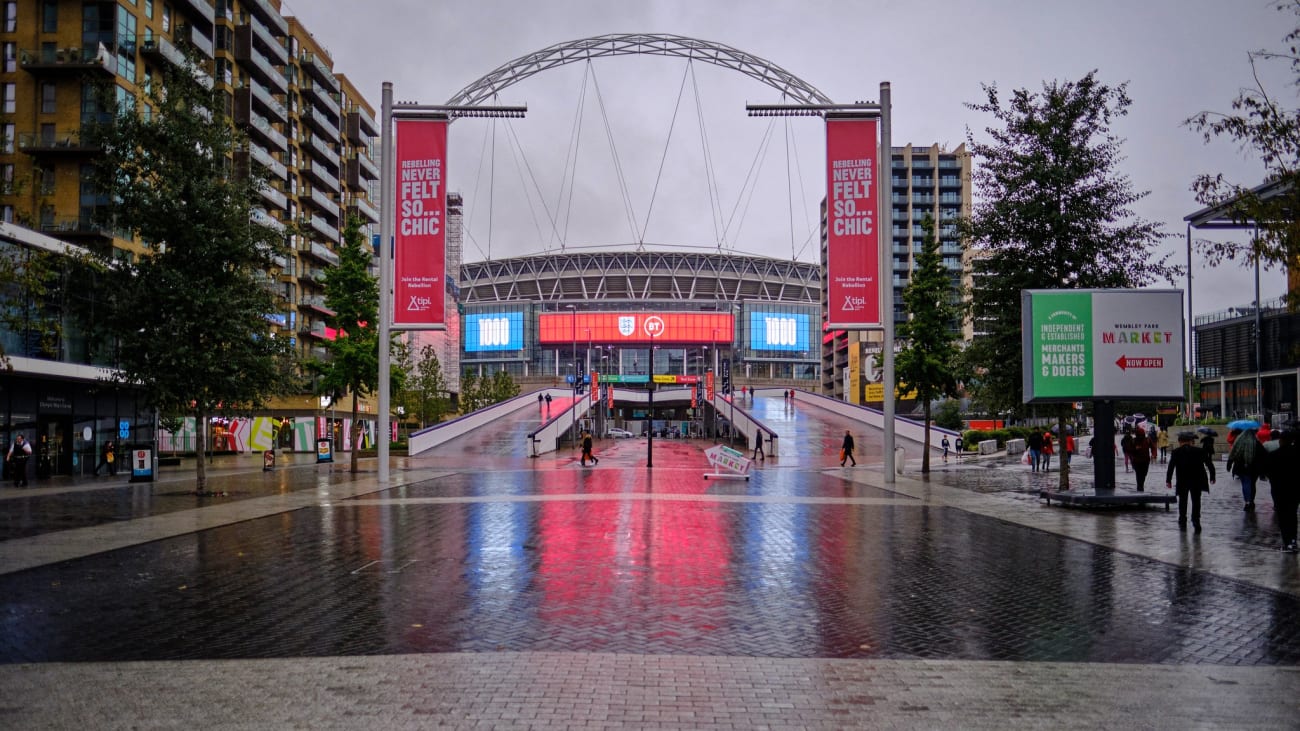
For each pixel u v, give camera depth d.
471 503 22.12
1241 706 6.17
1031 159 23.94
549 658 7.42
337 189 88.75
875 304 29.42
